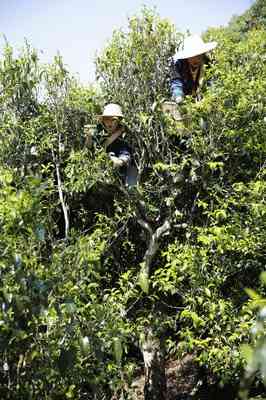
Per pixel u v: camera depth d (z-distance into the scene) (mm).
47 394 3828
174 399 8445
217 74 6906
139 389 7703
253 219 6086
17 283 3281
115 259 7328
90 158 7219
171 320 6539
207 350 5688
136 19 7562
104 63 7570
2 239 3398
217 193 6902
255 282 6309
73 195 7652
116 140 7410
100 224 6984
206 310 5719
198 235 6262
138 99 7367
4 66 7562
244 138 6625
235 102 6609
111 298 5258
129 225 7941
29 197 3518
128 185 7320
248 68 7188
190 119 6719
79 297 4191
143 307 7180
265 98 6543
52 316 3777
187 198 7457
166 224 7082
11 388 3676
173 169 6809
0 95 7562
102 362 4277
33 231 3508
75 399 4156
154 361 6867
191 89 7094
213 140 6742
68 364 3477
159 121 7023
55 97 7664
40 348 3715
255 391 5430
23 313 3344
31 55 7656
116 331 4008
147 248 7402
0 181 4102
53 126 7738
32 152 7516
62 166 7746
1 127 7477
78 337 3660
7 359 3645
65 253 4152
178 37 7551
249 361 1516
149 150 7195
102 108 7629
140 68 7363
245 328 5242
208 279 5875
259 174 6578
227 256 6129
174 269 5875
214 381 7613
